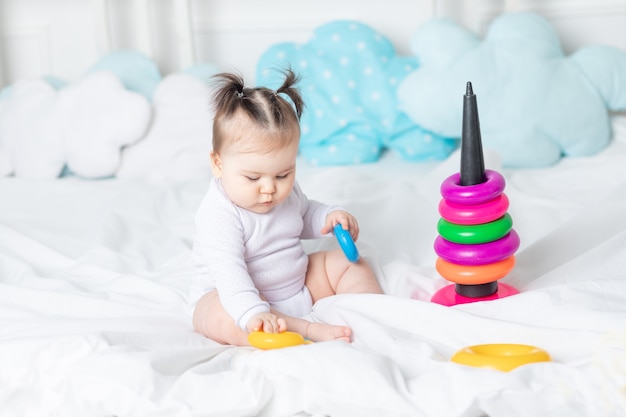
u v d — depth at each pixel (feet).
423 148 7.88
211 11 9.14
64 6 9.29
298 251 4.53
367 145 7.94
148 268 5.37
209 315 4.16
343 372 3.30
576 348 3.61
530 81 7.56
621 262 4.55
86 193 7.14
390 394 3.20
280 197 4.19
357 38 8.24
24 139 7.96
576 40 8.76
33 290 4.68
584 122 7.64
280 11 9.10
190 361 3.70
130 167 7.77
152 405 3.25
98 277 5.15
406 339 3.80
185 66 8.95
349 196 6.00
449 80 7.55
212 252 4.17
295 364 3.38
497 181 4.28
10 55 9.47
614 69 7.89
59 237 6.02
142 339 3.85
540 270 4.86
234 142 4.04
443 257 4.39
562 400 3.15
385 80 8.06
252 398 3.32
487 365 3.37
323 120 7.98
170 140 7.84
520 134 7.47
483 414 3.23
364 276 4.57
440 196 6.04
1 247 5.67
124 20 9.25
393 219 5.67
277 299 4.49
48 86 8.21
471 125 4.27
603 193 6.34
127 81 8.43
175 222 6.22
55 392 3.58
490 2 8.81
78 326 4.11
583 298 3.99
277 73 7.98
